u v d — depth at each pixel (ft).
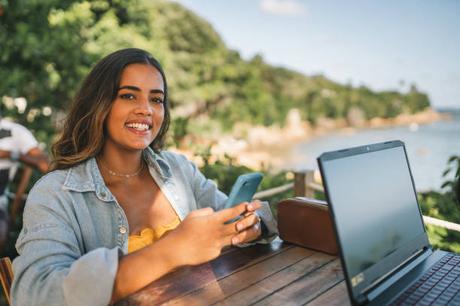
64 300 3.48
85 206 4.55
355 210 3.64
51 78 16.58
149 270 3.46
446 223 7.16
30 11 16.38
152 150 5.47
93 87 4.77
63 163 4.75
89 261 3.45
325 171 3.43
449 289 3.95
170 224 5.23
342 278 4.46
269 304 3.89
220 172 11.18
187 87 54.13
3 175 9.68
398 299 3.73
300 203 5.29
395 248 4.11
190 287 4.20
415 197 4.71
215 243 3.57
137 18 26.08
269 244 5.44
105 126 4.88
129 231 4.91
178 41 59.62
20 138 10.11
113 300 3.54
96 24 22.36
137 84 4.71
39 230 4.01
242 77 64.95
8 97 15.88
